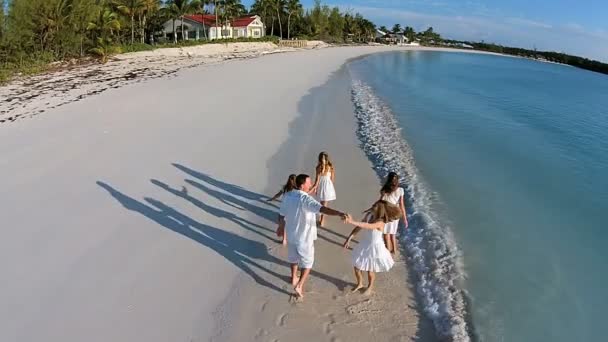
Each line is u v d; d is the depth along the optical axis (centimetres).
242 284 771
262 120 1864
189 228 955
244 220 1000
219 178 1228
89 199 1077
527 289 791
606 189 1300
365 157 1465
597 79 6706
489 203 1153
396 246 915
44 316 685
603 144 1853
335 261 838
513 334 680
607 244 967
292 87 2839
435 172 1367
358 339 648
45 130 1639
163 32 7200
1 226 941
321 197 975
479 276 822
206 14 7588
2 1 3266
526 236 984
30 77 3025
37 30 3581
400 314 704
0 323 668
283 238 896
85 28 3997
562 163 1546
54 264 814
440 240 938
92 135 1576
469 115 2325
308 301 728
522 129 2062
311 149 1505
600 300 773
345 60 5978
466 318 704
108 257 840
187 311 704
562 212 1122
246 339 648
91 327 665
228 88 2595
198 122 1781
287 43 7638
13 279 770
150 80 2862
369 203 1101
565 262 886
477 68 6625
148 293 742
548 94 3731
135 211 1023
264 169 1304
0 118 1830
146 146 1472
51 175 1216
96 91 2442
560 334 688
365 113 2164
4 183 1153
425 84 3728
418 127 1953
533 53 16112
